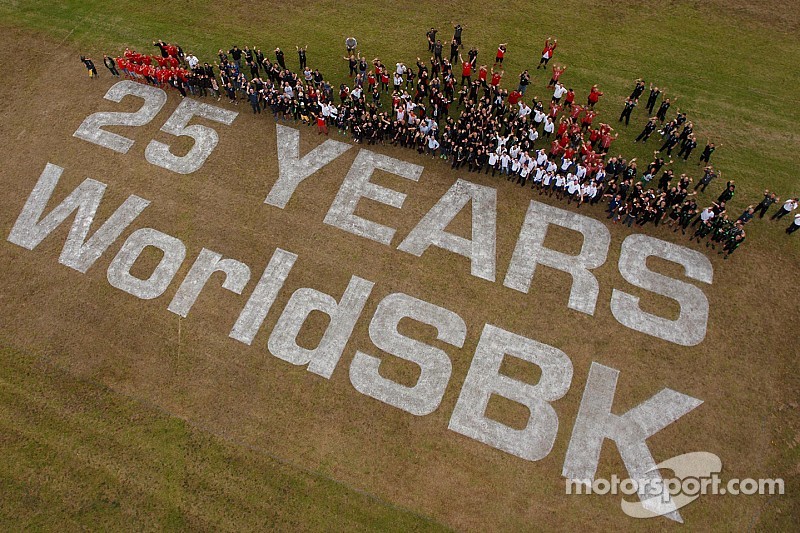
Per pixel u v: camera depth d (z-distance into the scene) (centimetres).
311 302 2408
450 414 2167
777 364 2209
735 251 2475
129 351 2336
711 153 2748
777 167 2733
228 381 2258
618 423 2123
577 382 2206
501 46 3053
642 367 2225
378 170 2755
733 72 3092
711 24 3309
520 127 2698
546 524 1975
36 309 2444
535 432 2120
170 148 2869
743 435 2088
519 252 2495
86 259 2559
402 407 2186
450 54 3209
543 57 3069
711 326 2295
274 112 2938
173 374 2278
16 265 2559
